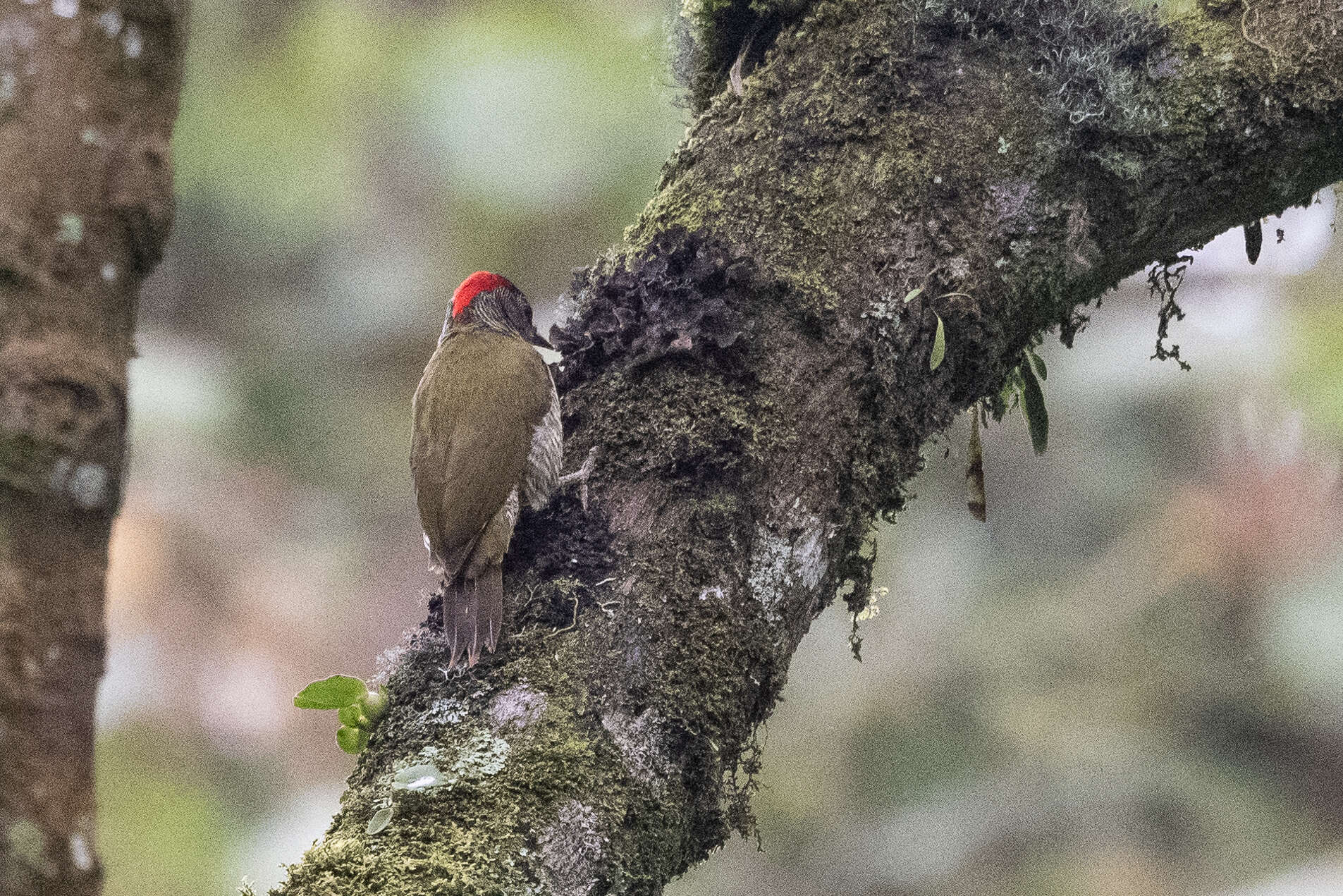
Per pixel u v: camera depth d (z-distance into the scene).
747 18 5.80
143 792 12.36
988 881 12.75
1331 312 12.11
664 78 6.51
